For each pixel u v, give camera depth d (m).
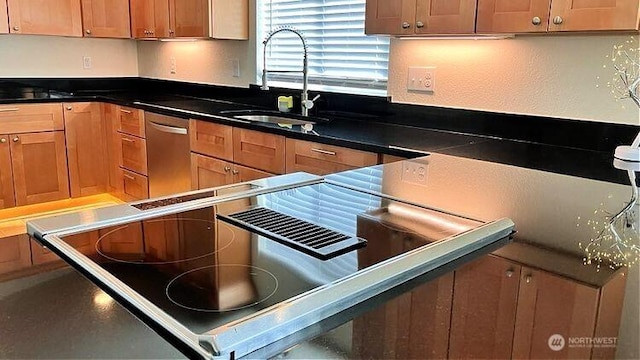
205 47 3.98
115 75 4.68
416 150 2.03
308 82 3.34
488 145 2.19
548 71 2.20
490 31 2.03
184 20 3.63
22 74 4.20
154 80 4.60
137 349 0.59
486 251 0.92
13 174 3.73
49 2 3.87
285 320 0.64
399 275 0.79
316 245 0.93
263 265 0.84
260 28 3.57
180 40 4.11
